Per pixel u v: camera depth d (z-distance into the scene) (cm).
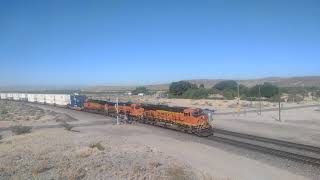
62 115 8875
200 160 3450
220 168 3109
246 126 6266
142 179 2341
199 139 4856
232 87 17650
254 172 2975
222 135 5247
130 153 3428
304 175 2892
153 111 6469
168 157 3369
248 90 15262
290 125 6262
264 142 4588
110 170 2591
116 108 7575
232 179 2670
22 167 2747
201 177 2578
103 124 6856
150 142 4597
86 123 7075
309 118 7331
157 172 2548
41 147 3741
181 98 15938
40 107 12662
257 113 8644
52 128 6438
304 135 5112
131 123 6919
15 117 8669
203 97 15575
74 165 2753
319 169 3081
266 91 14250
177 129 5684
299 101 12862
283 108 10000
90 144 3903
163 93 19538
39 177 2406
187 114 5353
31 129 6209
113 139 4634
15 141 4459
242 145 4294
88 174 2491
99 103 9131
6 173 2556
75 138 4634
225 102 12594
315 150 3962
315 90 18925
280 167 3170
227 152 3894
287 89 19150
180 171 2606
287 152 3819
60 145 3869
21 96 17462
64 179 2352
